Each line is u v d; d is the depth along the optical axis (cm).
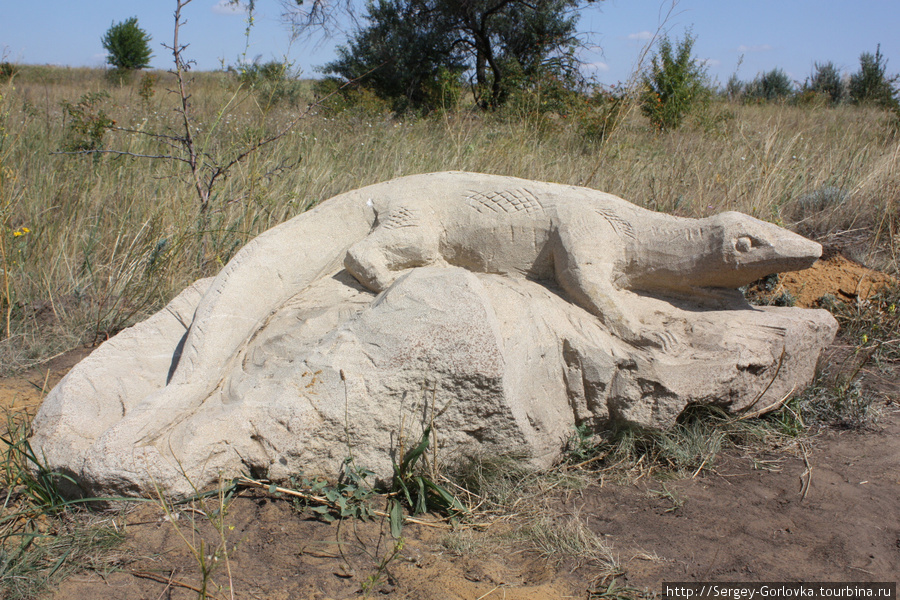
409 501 277
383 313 283
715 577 245
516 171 682
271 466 272
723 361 312
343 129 889
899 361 451
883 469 319
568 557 255
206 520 263
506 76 1325
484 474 294
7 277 445
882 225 623
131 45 2186
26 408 354
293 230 366
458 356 269
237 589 230
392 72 1503
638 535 271
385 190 380
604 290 331
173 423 275
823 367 419
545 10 1488
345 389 270
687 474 315
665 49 1112
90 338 464
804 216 660
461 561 251
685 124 1086
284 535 258
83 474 257
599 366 312
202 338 306
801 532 272
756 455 335
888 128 932
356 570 243
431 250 365
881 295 514
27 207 564
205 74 1633
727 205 623
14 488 276
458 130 803
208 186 585
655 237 346
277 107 1047
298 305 346
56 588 228
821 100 1333
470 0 1434
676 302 356
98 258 534
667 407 311
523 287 346
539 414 302
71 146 683
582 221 346
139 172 641
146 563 241
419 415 277
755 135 868
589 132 923
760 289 529
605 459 327
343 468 277
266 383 285
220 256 532
